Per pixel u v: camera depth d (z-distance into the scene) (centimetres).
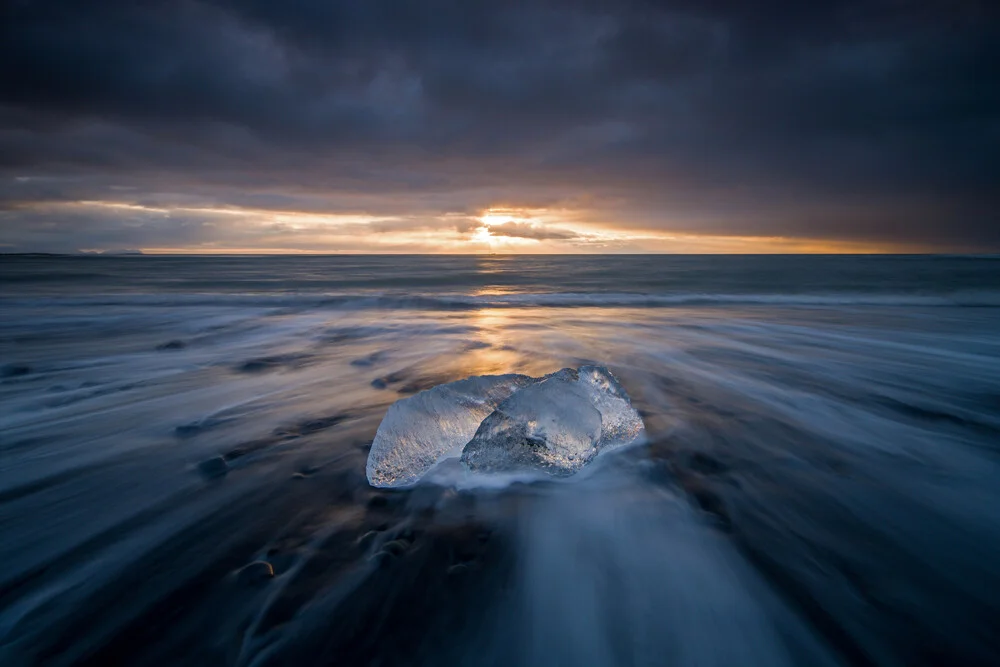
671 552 186
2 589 164
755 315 967
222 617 151
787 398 395
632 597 162
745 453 279
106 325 788
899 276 2128
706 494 230
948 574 173
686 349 610
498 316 937
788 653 140
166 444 291
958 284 1706
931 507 219
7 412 350
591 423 252
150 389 414
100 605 156
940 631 147
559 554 184
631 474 250
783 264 3584
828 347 627
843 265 3275
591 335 716
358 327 781
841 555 184
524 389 264
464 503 221
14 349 595
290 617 151
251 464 262
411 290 1593
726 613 155
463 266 3441
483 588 165
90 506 218
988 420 339
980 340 679
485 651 141
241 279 2042
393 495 227
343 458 270
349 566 175
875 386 437
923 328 796
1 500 223
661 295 1268
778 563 179
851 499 227
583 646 144
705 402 384
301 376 463
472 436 268
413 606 156
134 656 137
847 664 136
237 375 466
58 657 137
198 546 188
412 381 447
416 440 249
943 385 438
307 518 208
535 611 156
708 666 137
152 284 1725
